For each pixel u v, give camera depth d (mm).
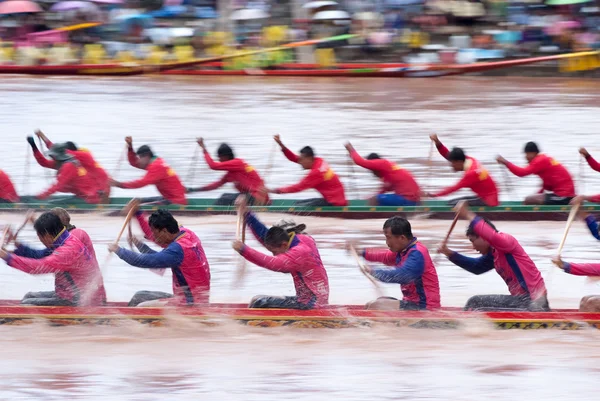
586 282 28141
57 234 22562
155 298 23844
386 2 84000
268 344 22391
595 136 56188
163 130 55594
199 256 22953
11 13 79688
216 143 51969
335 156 49000
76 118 59000
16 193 35469
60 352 21594
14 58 79562
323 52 81625
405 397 19344
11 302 23312
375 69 80250
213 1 84375
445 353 21922
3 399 18953
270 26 83875
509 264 23281
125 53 79625
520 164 48000
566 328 23250
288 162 47531
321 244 32281
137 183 35500
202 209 35906
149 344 22266
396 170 36312
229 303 25047
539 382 20188
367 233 34031
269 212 36312
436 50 82688
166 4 83688
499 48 82000
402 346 22391
